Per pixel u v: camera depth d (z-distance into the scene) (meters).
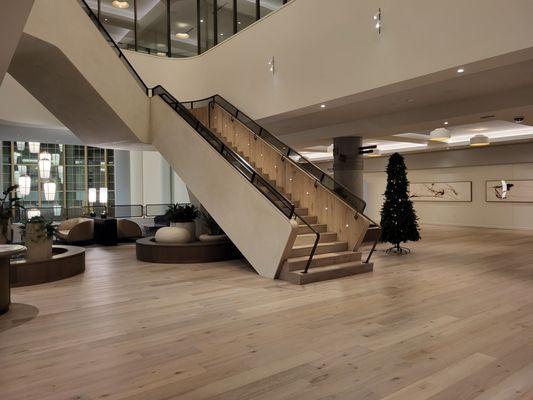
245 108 9.77
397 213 9.18
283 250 6.33
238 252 8.52
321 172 8.43
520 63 5.99
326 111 9.21
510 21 5.12
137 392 2.91
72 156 22.62
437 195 17.27
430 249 9.96
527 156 14.23
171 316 4.67
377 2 6.70
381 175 18.92
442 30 5.84
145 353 3.61
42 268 6.38
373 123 10.03
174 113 8.99
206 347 3.74
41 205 21.91
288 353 3.59
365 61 6.91
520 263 8.01
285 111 8.59
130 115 9.20
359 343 3.81
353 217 7.55
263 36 9.16
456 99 8.26
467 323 4.37
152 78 11.70
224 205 7.52
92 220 11.41
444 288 5.95
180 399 2.81
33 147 17.67
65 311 4.88
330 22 7.55
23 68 7.57
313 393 2.88
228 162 7.55
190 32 12.39
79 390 2.94
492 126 12.72
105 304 5.18
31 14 6.32
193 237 9.05
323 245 7.22
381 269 7.43
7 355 3.58
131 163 19.78
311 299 5.36
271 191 6.90
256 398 2.82
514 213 14.91
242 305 5.09
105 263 8.15
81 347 3.75
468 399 2.79
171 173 19.94
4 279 4.84
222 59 10.54
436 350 3.64
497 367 3.29
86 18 7.85
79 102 8.80
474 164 15.73
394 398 2.81
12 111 10.81
